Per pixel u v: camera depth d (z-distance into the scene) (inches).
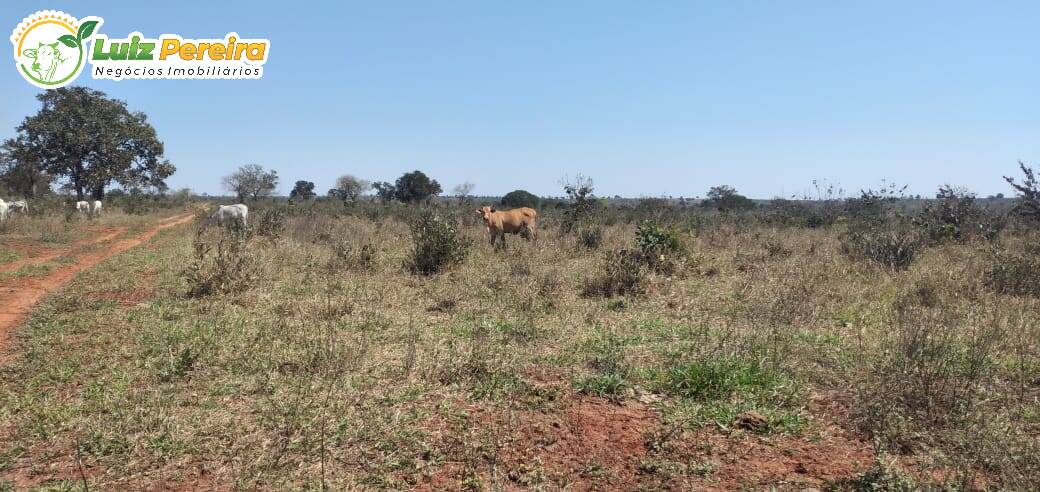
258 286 356.5
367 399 184.4
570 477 140.1
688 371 195.3
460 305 312.7
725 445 154.3
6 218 762.8
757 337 231.5
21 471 145.4
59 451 154.7
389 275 406.3
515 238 595.2
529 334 252.2
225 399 187.2
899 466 141.6
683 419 167.3
